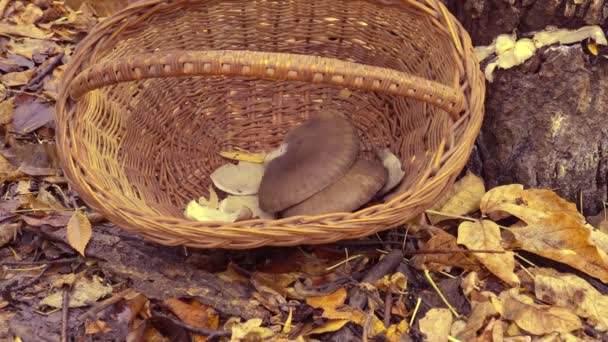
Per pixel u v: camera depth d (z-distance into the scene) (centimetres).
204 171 120
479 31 116
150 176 115
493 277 107
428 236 111
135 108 115
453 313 104
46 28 140
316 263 108
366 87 97
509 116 114
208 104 122
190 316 103
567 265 109
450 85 107
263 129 123
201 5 115
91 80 100
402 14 113
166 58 97
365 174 108
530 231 108
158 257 107
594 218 115
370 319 101
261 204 111
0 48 135
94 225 111
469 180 116
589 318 103
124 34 112
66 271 108
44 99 127
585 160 112
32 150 119
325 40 120
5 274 108
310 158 110
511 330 102
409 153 113
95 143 108
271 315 103
